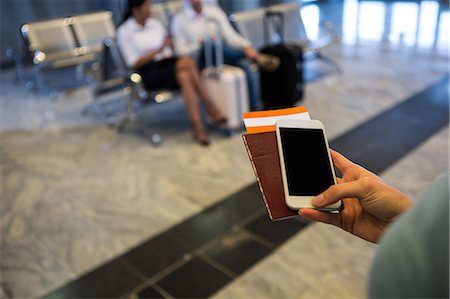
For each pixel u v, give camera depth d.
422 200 0.35
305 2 8.17
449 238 0.31
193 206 2.47
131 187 2.71
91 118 3.96
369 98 3.93
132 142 3.38
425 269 0.32
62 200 2.61
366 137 3.16
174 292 1.87
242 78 3.27
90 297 1.87
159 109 4.04
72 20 4.28
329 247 2.08
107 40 3.44
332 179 0.73
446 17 7.01
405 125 3.32
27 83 5.18
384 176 2.66
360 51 5.52
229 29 3.68
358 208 0.71
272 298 1.80
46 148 3.35
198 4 3.57
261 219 2.32
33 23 4.20
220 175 2.79
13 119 4.03
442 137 3.10
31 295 1.90
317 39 4.64
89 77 3.69
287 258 2.03
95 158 3.13
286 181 0.71
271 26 4.28
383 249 0.36
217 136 3.38
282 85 3.66
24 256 2.14
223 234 2.22
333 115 3.59
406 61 4.99
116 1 6.28
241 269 1.98
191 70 3.25
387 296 0.35
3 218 2.46
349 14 7.73
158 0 5.73
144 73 3.34
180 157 3.07
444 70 4.59
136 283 1.94
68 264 2.07
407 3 8.23
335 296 1.79
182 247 2.14
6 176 2.92
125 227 2.32
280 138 0.73
